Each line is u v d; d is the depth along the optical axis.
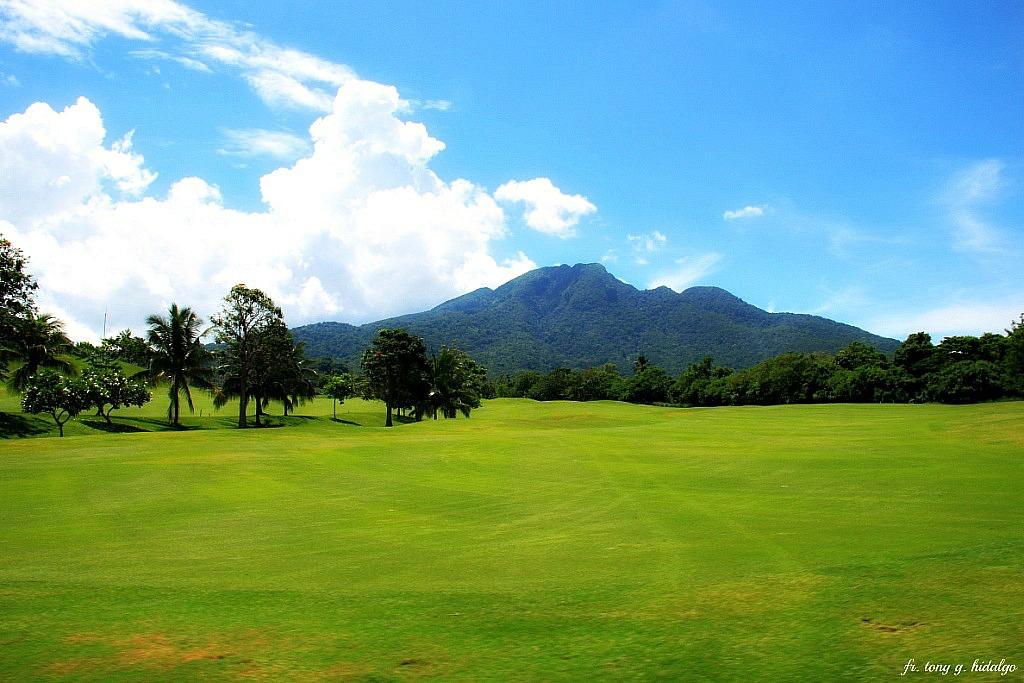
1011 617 6.85
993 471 18.89
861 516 13.55
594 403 104.62
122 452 28.53
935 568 8.73
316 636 7.18
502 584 9.31
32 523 14.96
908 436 31.19
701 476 20.72
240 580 9.86
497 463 24.78
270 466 24.27
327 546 12.52
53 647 6.93
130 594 9.00
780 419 50.59
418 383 68.81
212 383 67.75
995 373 76.44
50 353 57.94
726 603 7.85
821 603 7.62
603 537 12.67
